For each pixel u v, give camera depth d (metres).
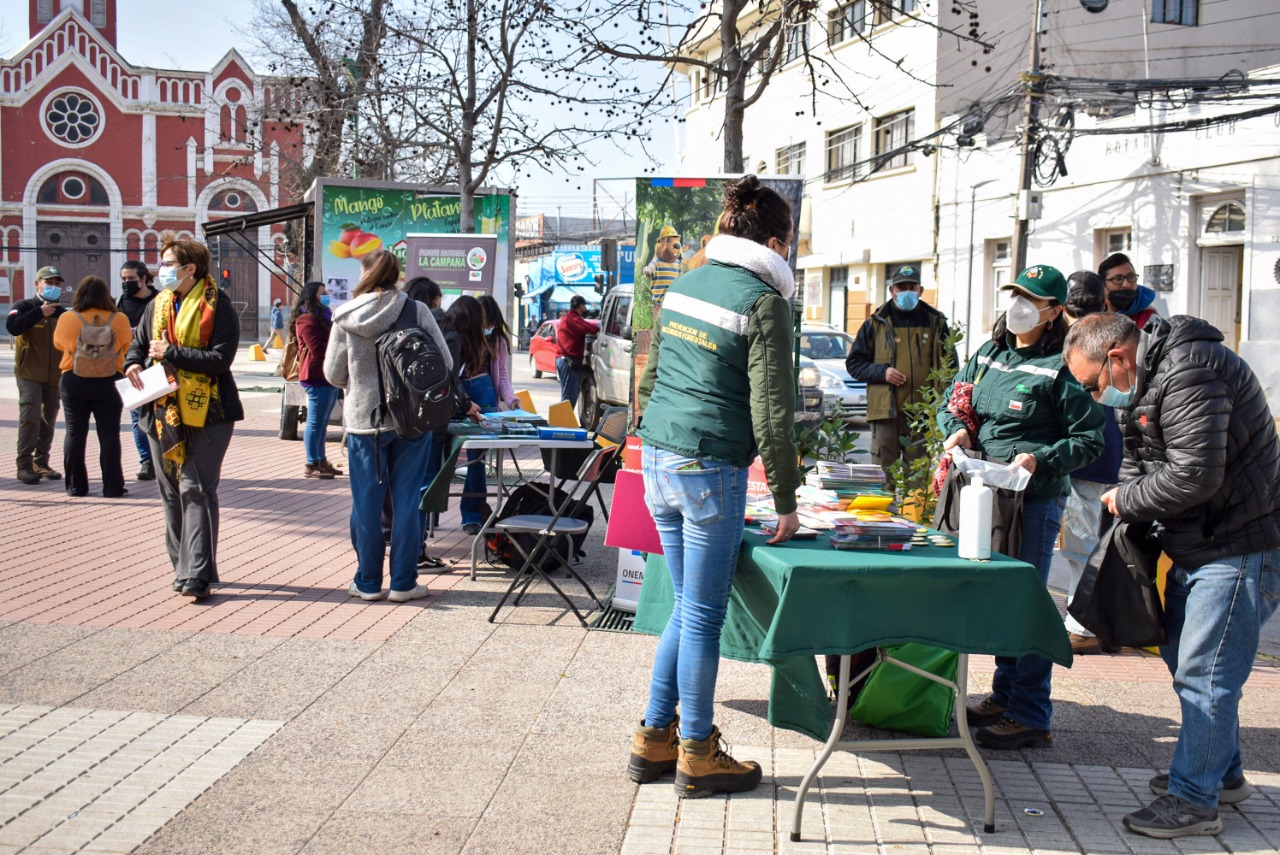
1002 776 4.13
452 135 14.48
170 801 3.74
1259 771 4.23
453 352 7.94
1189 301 17.86
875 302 26.19
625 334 16.02
